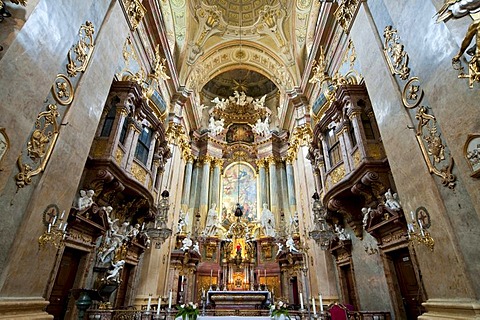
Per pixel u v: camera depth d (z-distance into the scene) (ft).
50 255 13.20
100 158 20.63
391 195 19.66
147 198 27.32
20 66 11.29
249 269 45.85
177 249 40.40
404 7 16.11
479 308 10.08
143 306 28.09
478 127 10.58
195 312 16.90
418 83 14.84
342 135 25.96
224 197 57.72
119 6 22.22
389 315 19.70
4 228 10.65
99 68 18.49
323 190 31.89
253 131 65.10
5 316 10.12
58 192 13.83
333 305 20.80
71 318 18.11
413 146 14.70
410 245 17.76
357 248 26.86
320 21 34.76
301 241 41.29
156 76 33.81
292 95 46.85
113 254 22.49
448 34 12.29
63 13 14.42
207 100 71.41
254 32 54.08
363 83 24.91
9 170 10.64
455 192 11.94
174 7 44.21
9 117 10.68
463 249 11.32
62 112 14.71
